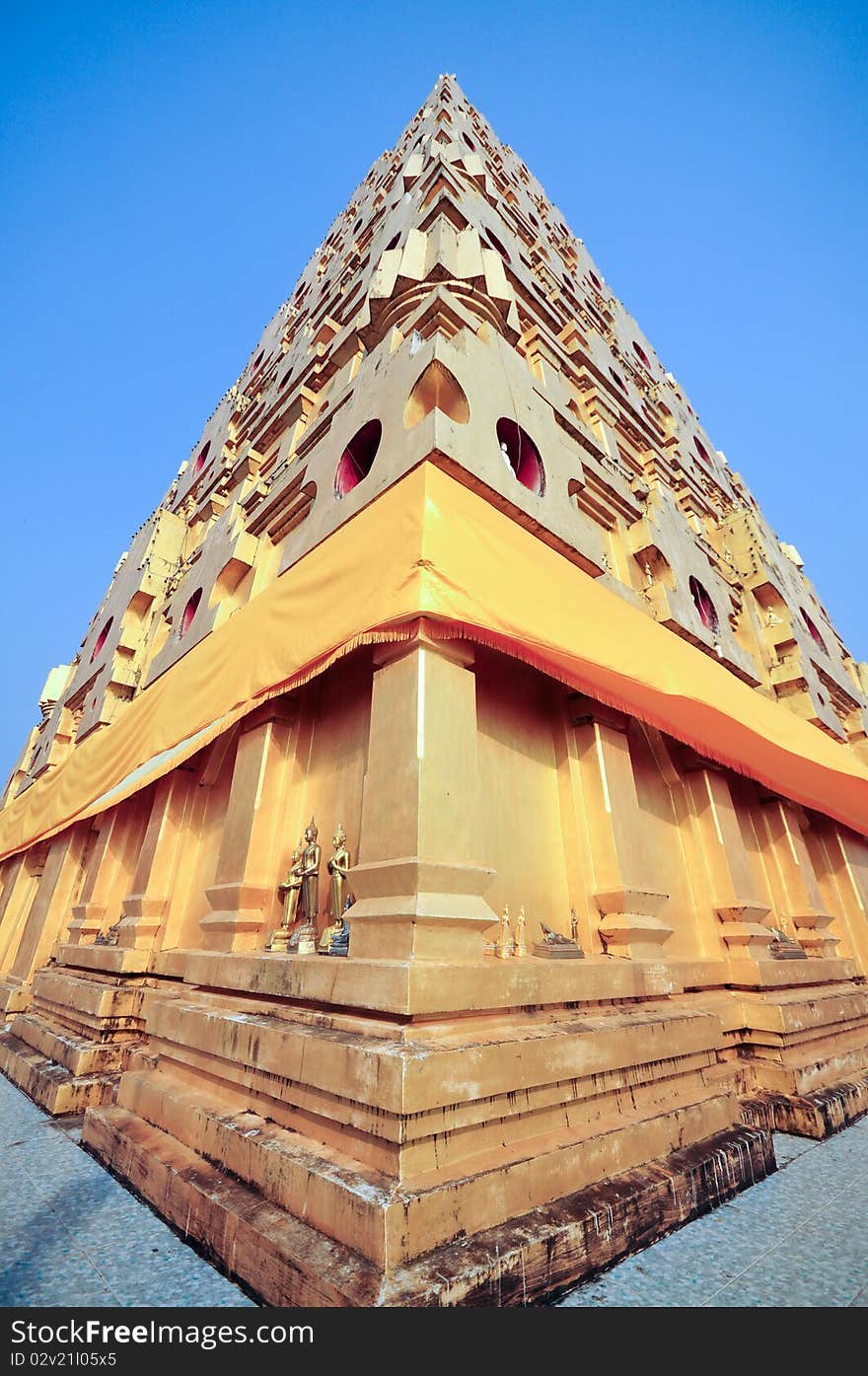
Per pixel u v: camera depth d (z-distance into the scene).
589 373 15.09
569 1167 3.54
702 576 12.53
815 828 11.36
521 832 6.03
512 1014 4.19
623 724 7.22
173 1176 3.78
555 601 5.66
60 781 10.66
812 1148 5.35
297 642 5.64
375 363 9.91
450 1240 2.88
